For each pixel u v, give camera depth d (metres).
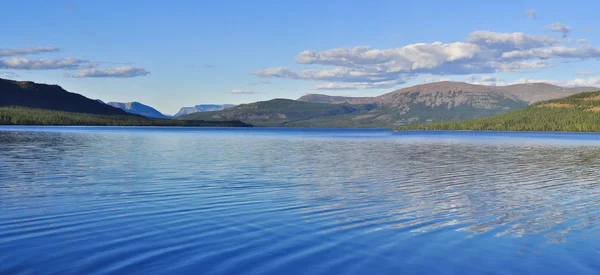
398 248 13.12
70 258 11.98
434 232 14.86
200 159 42.16
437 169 33.75
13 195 21.02
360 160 42.28
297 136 137.88
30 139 82.50
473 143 85.81
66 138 89.06
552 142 92.69
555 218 16.91
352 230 15.05
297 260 12.07
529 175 30.16
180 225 15.48
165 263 11.70
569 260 12.14
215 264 11.70
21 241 13.45
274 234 14.48
